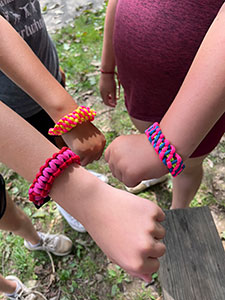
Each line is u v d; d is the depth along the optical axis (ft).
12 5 4.08
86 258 6.89
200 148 4.07
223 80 2.11
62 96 3.09
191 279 3.40
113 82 5.41
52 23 14.05
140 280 6.38
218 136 4.06
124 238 1.83
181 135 2.32
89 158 3.24
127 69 3.71
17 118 2.01
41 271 6.86
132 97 4.06
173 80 3.34
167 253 3.62
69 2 15.02
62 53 12.23
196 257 3.57
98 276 6.60
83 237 7.22
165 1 2.97
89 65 11.56
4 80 4.61
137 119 4.32
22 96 4.86
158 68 3.29
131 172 2.55
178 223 3.85
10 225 5.49
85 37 12.76
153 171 2.52
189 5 2.83
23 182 8.54
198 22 2.86
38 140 2.00
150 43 3.18
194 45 2.97
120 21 3.51
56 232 7.45
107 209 1.92
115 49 3.81
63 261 6.92
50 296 6.49
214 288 3.31
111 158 2.75
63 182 1.97
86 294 6.42
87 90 10.70
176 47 3.05
